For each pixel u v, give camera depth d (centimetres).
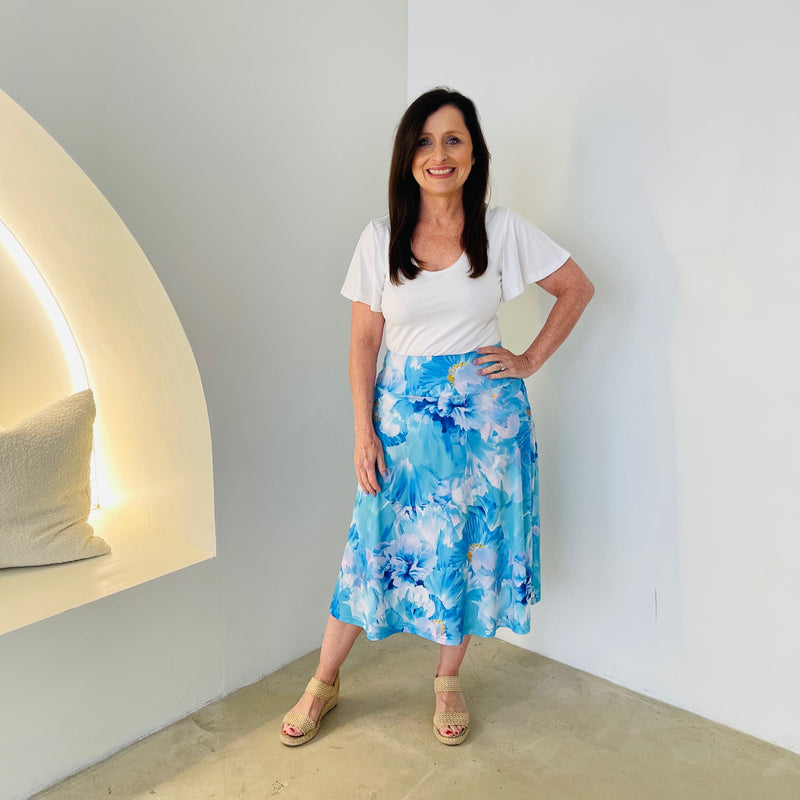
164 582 210
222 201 210
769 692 212
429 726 219
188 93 198
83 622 194
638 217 215
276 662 247
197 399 214
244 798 189
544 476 246
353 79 241
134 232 191
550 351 205
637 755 207
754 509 207
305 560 251
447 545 199
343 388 255
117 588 202
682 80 202
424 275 195
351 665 251
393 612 211
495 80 238
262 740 212
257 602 237
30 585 203
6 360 233
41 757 190
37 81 170
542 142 230
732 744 212
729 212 199
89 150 180
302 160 230
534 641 259
